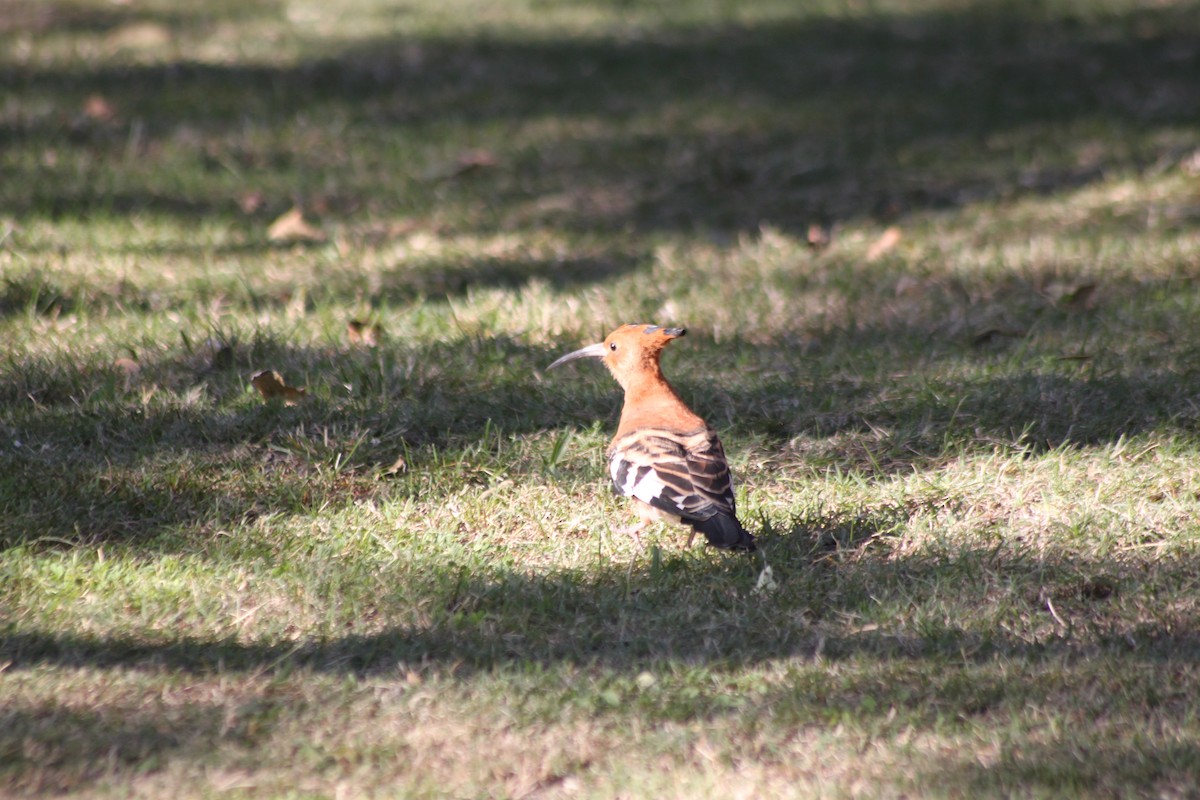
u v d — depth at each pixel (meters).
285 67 23.33
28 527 9.30
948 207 18.00
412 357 12.23
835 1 28.41
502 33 26.02
